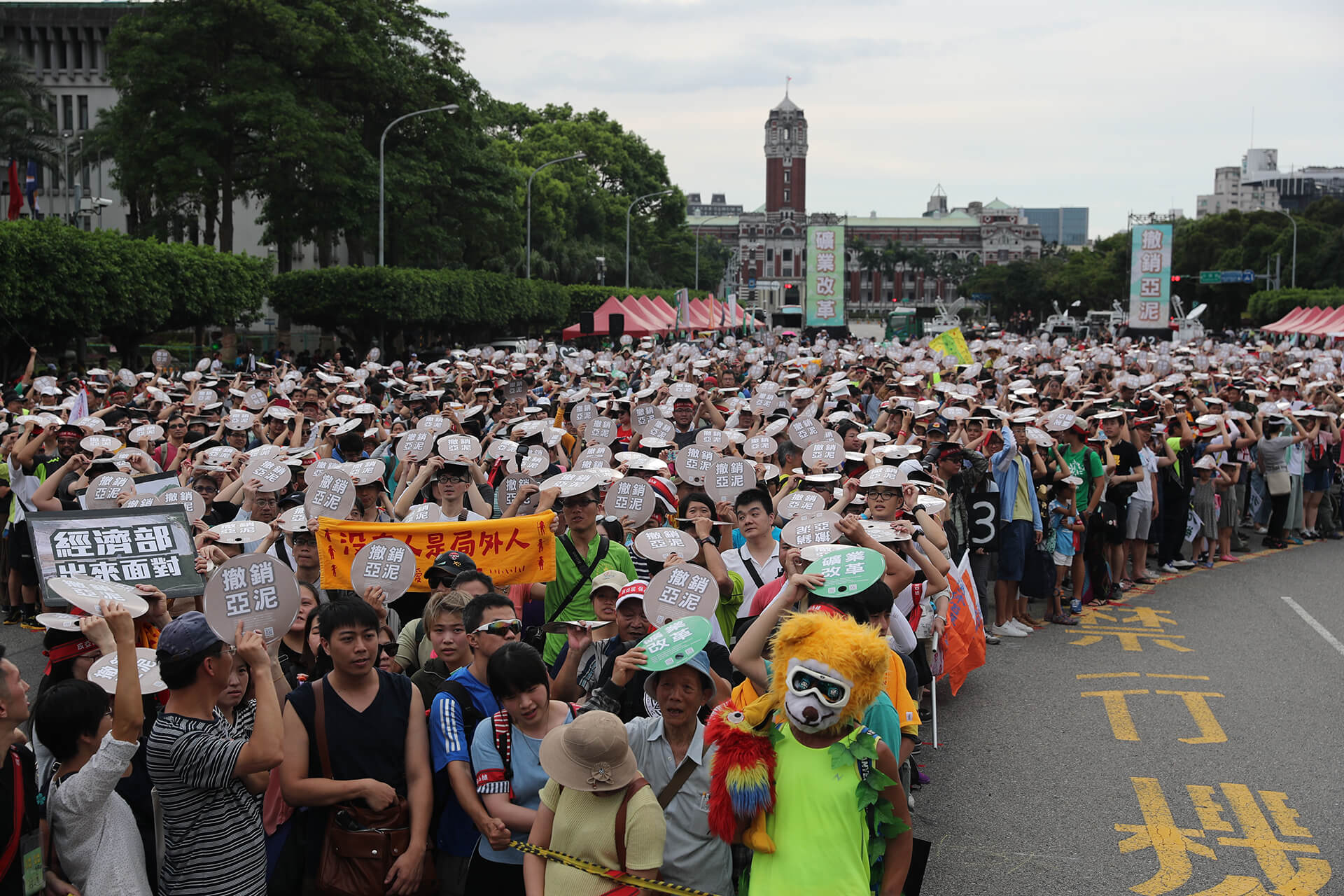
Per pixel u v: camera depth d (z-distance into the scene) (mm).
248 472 8000
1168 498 14320
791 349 34125
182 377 19344
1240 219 96562
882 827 4152
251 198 66688
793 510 7621
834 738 4078
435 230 49438
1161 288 51406
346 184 43406
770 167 179375
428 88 48312
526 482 8594
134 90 41812
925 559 6625
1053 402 15844
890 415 12562
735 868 4520
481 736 4711
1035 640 11141
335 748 4645
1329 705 9039
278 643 5742
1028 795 7332
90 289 27344
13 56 62719
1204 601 12781
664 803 4293
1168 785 7449
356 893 4543
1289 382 19062
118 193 66625
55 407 13383
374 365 23609
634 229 88688
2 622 11695
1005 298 129125
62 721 4312
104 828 4305
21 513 11148
